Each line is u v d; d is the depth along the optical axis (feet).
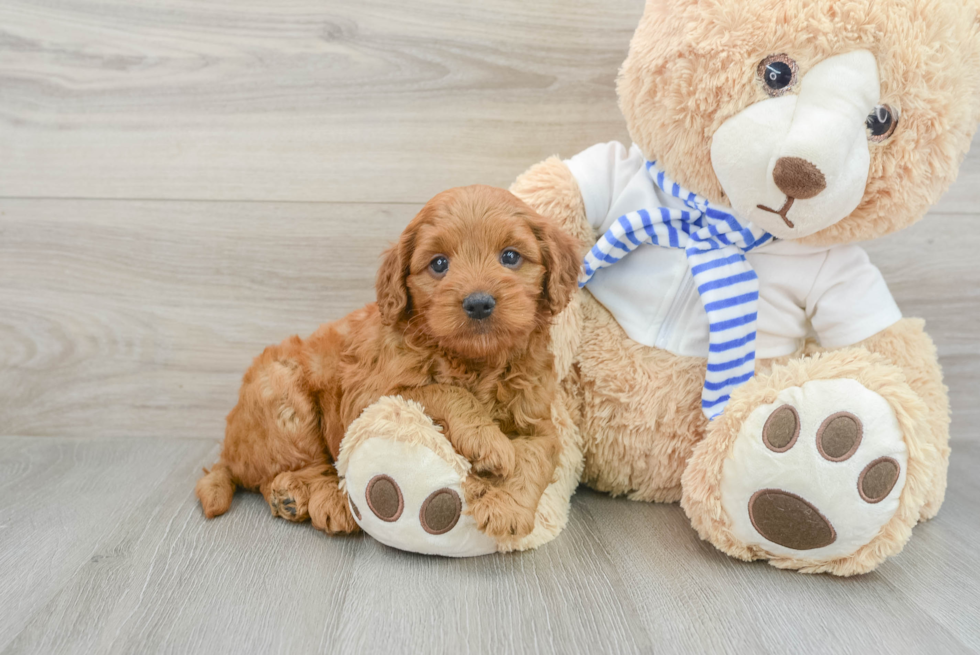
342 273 6.62
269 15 6.26
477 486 4.21
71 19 6.25
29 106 6.36
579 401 5.42
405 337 4.51
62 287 6.60
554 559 4.45
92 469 5.99
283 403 5.01
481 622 3.73
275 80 6.35
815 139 4.03
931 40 4.11
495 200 4.34
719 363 4.79
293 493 4.90
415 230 4.38
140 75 6.33
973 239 6.56
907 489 4.03
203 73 6.33
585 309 5.46
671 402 5.11
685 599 4.00
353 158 6.46
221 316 6.66
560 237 4.63
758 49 4.19
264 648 3.51
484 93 6.38
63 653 3.47
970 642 3.64
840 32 4.06
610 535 4.84
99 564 4.33
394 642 3.56
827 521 4.04
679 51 4.40
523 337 4.28
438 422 4.34
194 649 3.50
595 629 3.68
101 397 6.74
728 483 4.34
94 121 6.39
